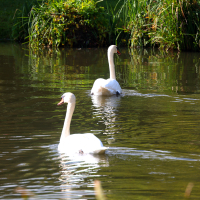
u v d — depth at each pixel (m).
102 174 6.41
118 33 33.97
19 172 6.62
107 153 7.65
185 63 24.19
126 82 18.09
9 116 11.51
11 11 40.03
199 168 6.69
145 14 32.03
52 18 33.75
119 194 5.62
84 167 6.80
